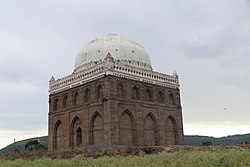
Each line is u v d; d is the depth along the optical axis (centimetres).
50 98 4828
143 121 4181
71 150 3475
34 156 3372
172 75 4838
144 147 3189
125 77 4100
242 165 1499
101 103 3928
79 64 4778
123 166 1700
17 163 2231
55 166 1923
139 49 4862
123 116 3981
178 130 4650
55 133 4650
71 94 4453
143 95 4281
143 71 4375
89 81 4172
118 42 4675
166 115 4541
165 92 4628
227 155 1717
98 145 3625
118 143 3769
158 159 1839
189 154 1938
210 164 1555
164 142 4391
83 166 1920
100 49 4597
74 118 4334
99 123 3962
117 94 3944
